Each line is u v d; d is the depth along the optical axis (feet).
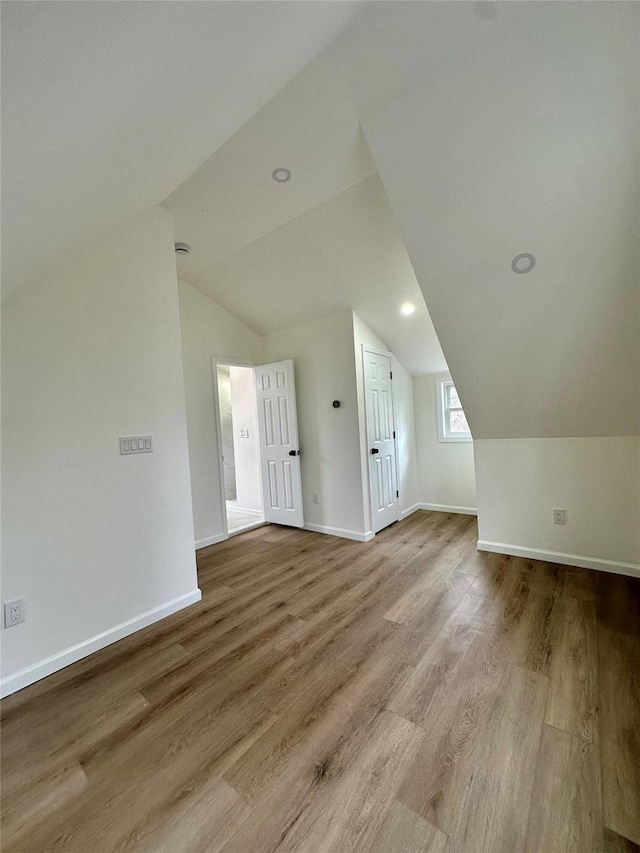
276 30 3.54
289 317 12.39
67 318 6.22
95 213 5.06
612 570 8.38
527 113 4.94
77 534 6.27
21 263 4.64
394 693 5.05
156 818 3.59
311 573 9.23
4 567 5.49
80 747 4.43
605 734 4.24
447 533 11.83
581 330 6.82
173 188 6.56
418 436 15.14
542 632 6.23
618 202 5.25
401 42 4.58
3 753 4.40
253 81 4.31
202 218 8.20
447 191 5.97
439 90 5.08
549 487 9.09
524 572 8.61
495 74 4.74
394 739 4.33
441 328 7.90
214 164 6.62
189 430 11.62
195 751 4.31
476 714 4.62
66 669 5.94
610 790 3.62
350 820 3.49
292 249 9.37
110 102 2.92
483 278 6.78
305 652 6.06
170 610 7.54
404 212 6.47
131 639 6.73
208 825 3.51
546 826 3.35
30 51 1.93
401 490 13.92
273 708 4.90
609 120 4.69
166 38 2.66
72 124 2.81
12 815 3.67
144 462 7.23
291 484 13.11
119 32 2.25
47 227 4.24
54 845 3.39
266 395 13.58
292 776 3.94
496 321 7.33
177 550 7.75
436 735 4.35
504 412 8.99
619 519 8.34
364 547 10.93
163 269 7.63
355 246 8.95
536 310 6.86
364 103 5.46
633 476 8.15
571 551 8.92
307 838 3.36
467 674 5.33
